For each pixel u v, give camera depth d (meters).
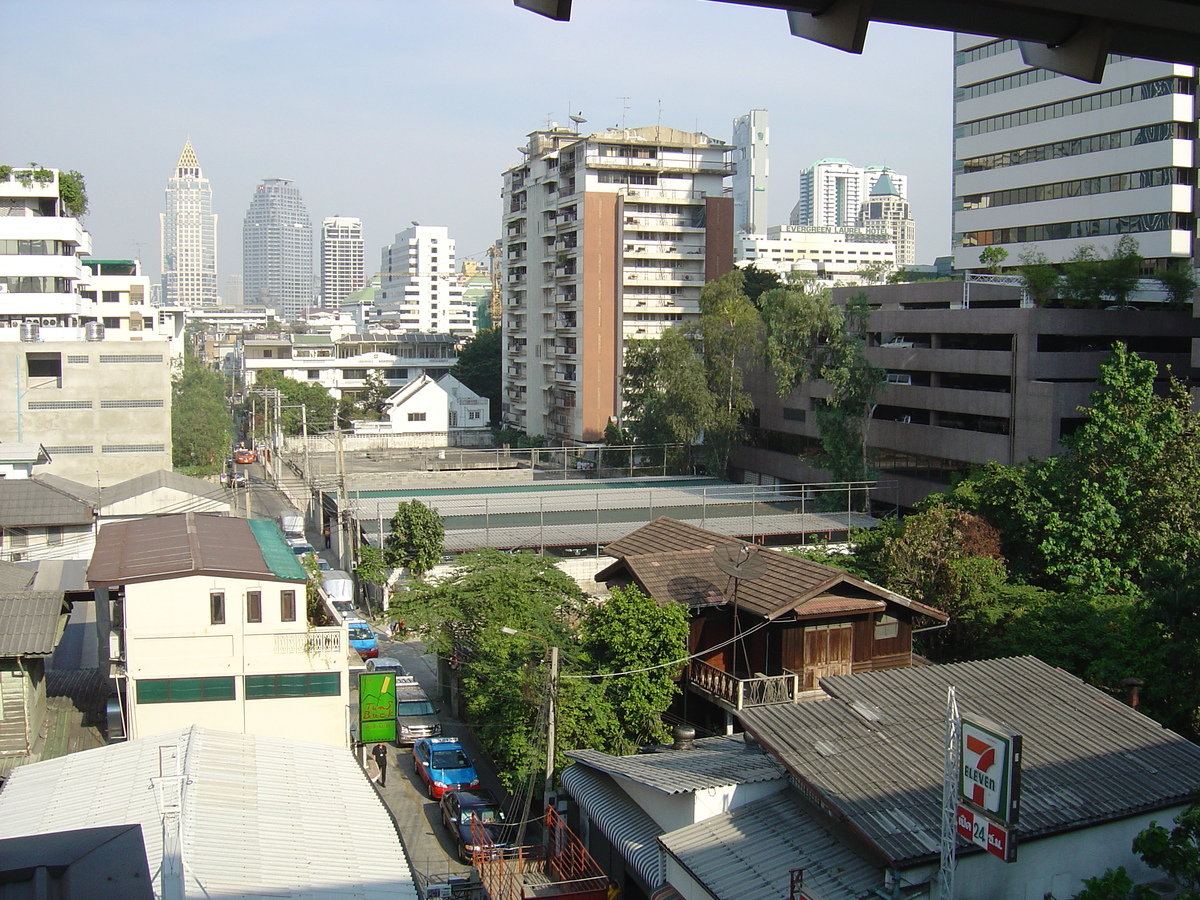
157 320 101.88
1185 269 51.59
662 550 32.84
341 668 25.16
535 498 57.00
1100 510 34.06
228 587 24.41
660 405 67.75
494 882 21.36
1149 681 25.11
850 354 54.81
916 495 54.53
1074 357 47.56
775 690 25.86
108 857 6.03
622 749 25.36
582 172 89.44
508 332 106.44
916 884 15.19
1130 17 6.15
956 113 69.94
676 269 92.88
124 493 45.91
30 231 62.75
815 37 6.12
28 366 61.75
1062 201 61.66
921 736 18.38
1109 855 16.50
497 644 27.59
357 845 18.31
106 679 27.05
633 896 20.48
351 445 99.75
